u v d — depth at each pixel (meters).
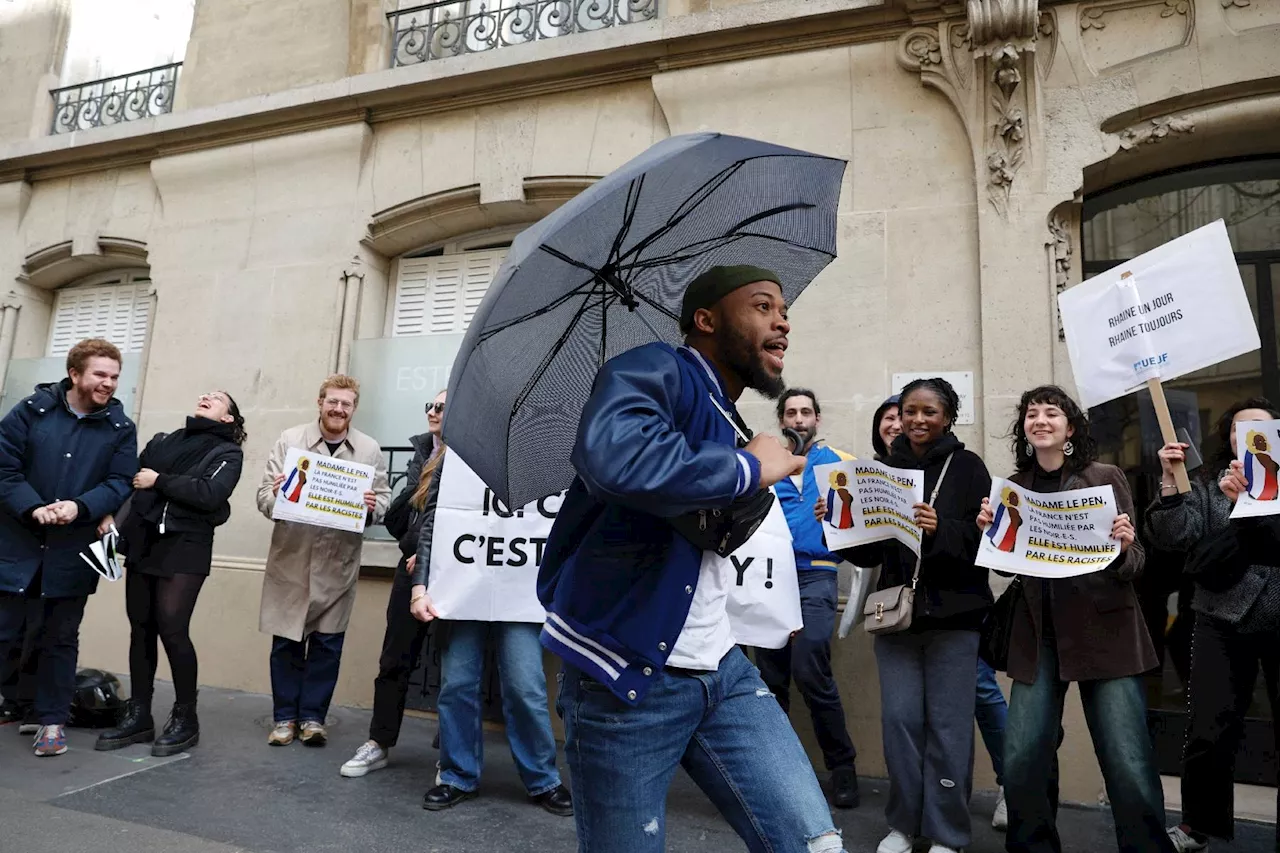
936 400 3.25
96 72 7.66
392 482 5.85
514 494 1.91
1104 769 2.68
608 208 1.66
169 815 3.36
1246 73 4.35
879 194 4.89
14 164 7.30
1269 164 4.64
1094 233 4.86
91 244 6.96
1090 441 2.98
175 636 4.21
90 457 4.07
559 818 3.48
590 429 1.38
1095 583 2.75
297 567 4.50
